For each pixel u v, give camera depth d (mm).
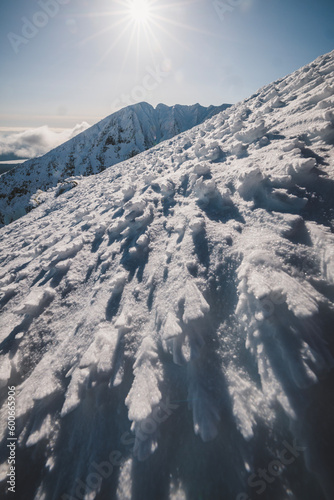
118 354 2506
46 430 2256
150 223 4359
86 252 4758
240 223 3059
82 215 7602
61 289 3949
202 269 2760
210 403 1851
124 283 3389
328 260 2068
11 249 8094
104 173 18969
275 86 9820
